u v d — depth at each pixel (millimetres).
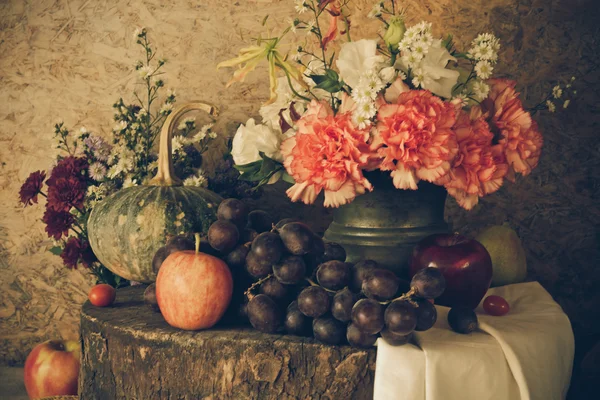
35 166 2189
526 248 1981
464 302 1344
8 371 2188
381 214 1444
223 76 2086
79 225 1901
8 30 2158
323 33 2020
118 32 2123
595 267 1949
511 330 1241
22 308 2232
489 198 1984
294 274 1255
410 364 1140
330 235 1538
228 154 1974
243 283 1349
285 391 1228
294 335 1275
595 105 1906
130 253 1607
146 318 1402
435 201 1472
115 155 1873
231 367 1240
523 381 1161
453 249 1345
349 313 1181
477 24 1946
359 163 1254
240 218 1394
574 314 1971
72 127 2164
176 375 1271
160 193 1661
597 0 1883
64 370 1806
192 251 1328
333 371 1208
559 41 1911
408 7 1970
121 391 1333
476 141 1288
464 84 1410
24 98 2172
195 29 2090
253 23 2059
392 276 1158
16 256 2223
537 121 1937
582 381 1510
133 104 2131
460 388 1146
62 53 2146
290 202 2066
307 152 1274
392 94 1280
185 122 2012
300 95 1457
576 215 1948
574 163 1934
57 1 2135
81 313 1451
